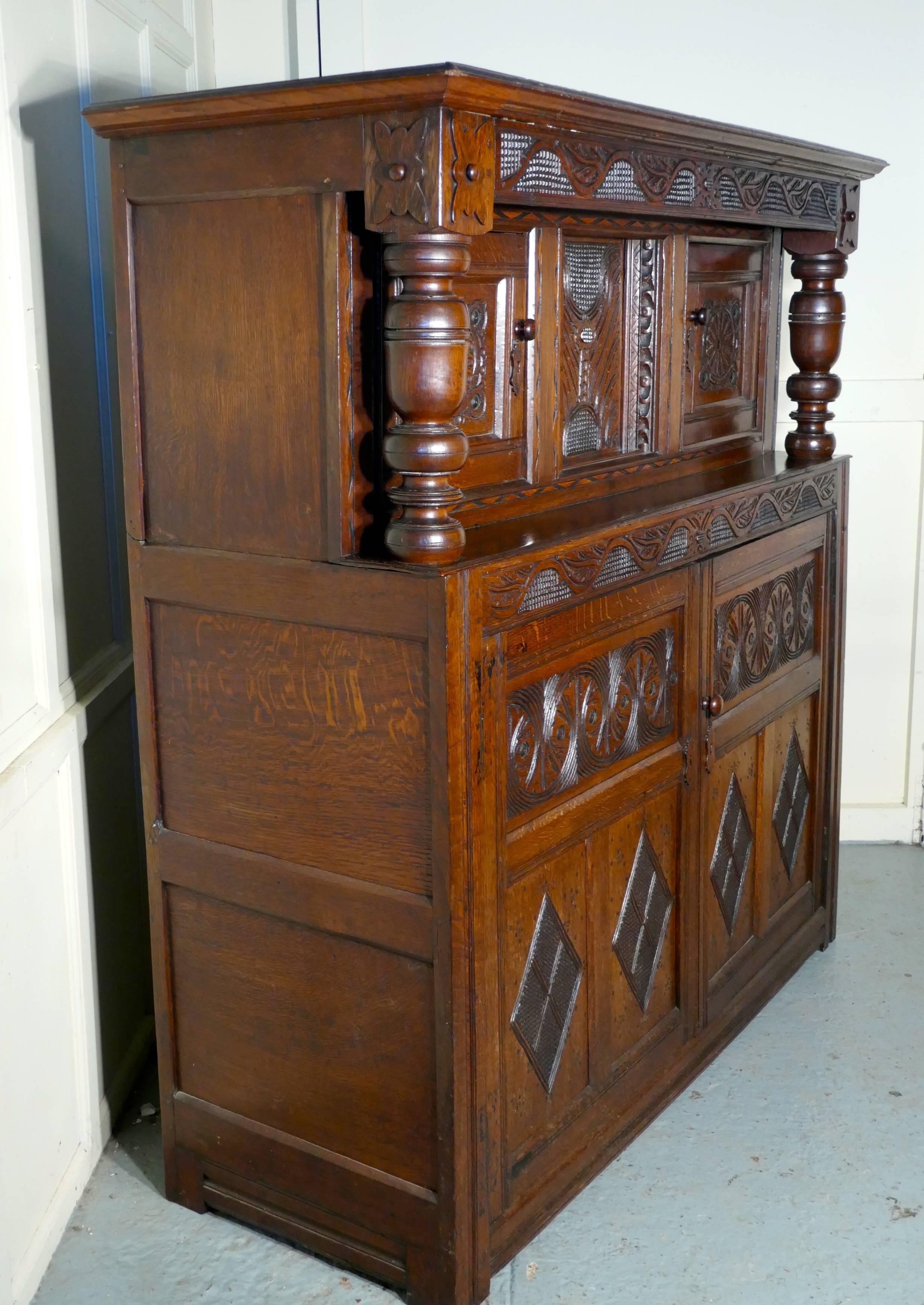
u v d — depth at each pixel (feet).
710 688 8.95
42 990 7.41
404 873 6.68
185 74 10.14
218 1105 7.77
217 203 6.44
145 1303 7.16
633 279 8.73
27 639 7.27
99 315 8.29
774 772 10.28
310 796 6.92
